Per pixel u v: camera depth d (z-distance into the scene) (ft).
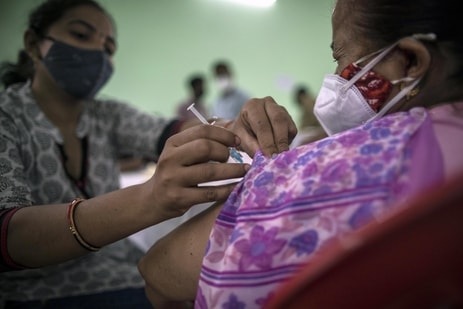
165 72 23.71
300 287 1.19
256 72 25.22
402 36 2.03
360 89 2.21
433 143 1.69
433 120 1.82
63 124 4.24
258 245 1.74
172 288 2.20
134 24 22.93
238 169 2.13
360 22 2.14
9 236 2.53
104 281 3.82
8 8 18.28
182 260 2.14
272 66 25.32
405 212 1.04
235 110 18.70
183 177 2.09
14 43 18.47
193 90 19.43
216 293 1.76
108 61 4.43
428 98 2.11
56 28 4.13
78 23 4.16
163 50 23.53
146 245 4.11
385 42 2.09
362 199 1.63
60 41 4.10
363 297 1.13
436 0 1.96
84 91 4.23
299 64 25.57
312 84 25.81
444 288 1.09
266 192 1.83
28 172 3.75
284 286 1.26
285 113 2.60
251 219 1.81
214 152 2.12
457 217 1.02
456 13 1.93
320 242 1.65
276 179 1.86
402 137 1.72
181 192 2.12
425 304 1.12
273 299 1.28
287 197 1.77
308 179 1.76
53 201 3.85
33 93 4.14
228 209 1.96
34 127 3.89
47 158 3.89
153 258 2.27
